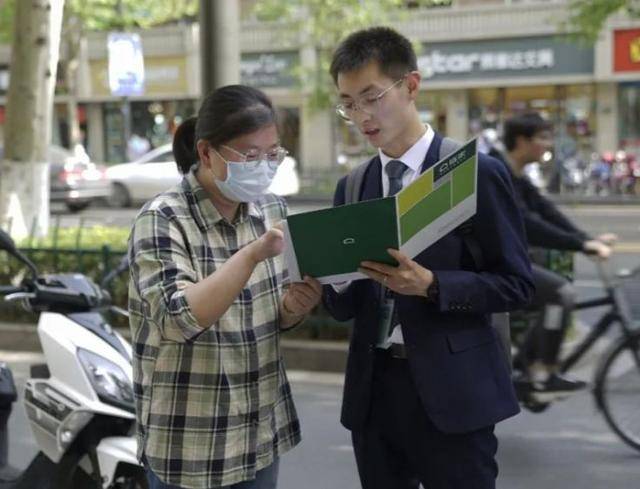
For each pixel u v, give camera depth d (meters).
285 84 27.30
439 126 26.39
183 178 2.49
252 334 2.45
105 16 22.42
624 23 23.56
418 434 2.63
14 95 8.98
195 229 2.39
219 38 7.00
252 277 2.48
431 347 2.53
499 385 2.59
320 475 4.73
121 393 3.49
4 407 4.10
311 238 2.30
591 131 24.89
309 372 6.68
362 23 18.66
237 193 2.36
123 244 7.96
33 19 8.91
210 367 2.37
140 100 30.00
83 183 20.16
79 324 3.66
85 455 3.58
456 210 2.36
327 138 27.09
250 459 2.43
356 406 2.72
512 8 24.78
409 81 2.59
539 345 5.09
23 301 3.76
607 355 4.99
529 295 2.58
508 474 4.68
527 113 5.20
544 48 24.67
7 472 4.02
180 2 23.89
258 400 2.46
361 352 2.71
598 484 4.52
